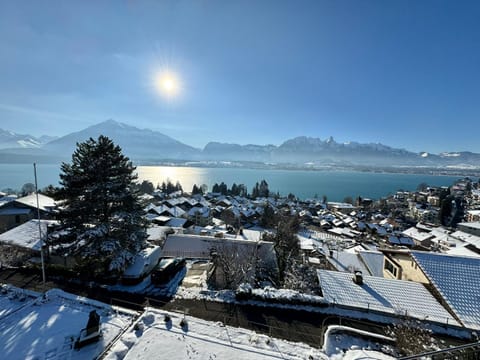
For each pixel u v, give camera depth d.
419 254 15.19
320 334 11.19
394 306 12.63
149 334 10.40
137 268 17.05
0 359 9.56
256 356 9.38
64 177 17.42
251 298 13.95
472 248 32.06
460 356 8.80
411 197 131.88
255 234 33.06
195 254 23.91
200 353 9.36
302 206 106.25
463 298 12.45
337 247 40.66
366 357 9.00
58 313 12.55
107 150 17.80
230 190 138.25
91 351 9.94
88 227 17.33
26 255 20.02
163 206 62.31
